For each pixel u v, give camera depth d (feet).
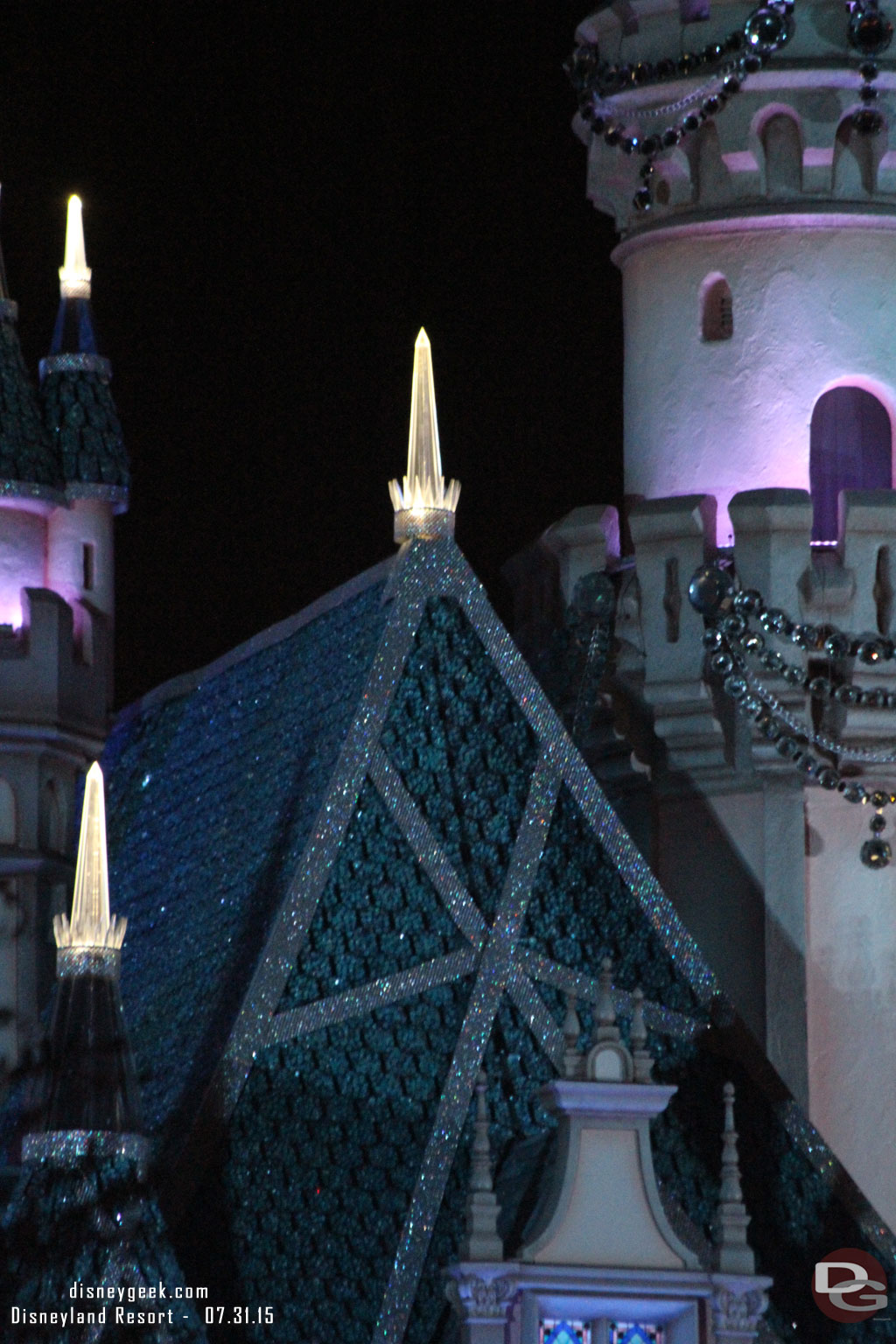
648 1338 162.81
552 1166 164.55
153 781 210.18
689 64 210.38
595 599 206.39
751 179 212.64
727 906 204.03
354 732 174.40
